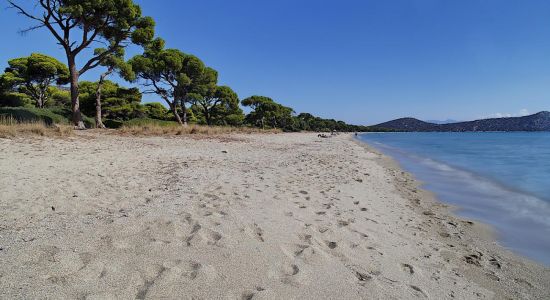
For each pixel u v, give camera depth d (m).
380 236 4.93
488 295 3.50
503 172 13.78
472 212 7.12
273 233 4.36
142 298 2.61
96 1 20.45
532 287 3.77
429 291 3.38
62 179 6.64
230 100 49.88
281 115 71.94
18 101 35.34
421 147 33.41
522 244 5.21
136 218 4.47
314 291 3.01
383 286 3.29
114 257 3.26
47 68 33.12
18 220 4.20
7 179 6.27
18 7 19.59
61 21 21.12
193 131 25.27
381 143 41.94
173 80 34.12
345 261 3.81
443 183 10.88
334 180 9.45
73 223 4.20
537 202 8.16
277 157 14.41
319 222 5.16
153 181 7.16
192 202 5.57
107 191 5.98
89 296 2.54
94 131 19.80
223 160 11.70
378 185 9.54
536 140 52.91
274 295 2.85
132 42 24.20
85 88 35.41
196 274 3.04
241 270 3.24
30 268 2.93
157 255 3.37
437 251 4.66
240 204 5.66
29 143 11.33
